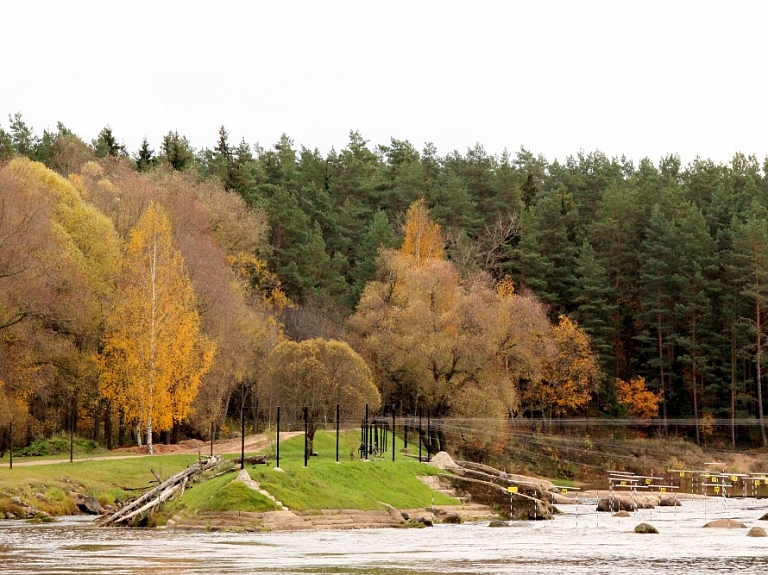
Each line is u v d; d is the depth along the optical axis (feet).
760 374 384.47
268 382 233.14
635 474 324.80
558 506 231.30
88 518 173.06
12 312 226.17
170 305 245.86
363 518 167.73
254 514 156.04
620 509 222.07
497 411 289.74
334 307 379.76
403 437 294.05
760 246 375.04
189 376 247.70
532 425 341.00
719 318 385.91
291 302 370.73
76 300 234.99
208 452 241.76
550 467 311.88
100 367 247.70
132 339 242.99
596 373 374.43
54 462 213.87
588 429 364.58
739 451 370.32
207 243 299.58
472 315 298.15
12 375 227.20
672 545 141.18
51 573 104.17
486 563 117.50
